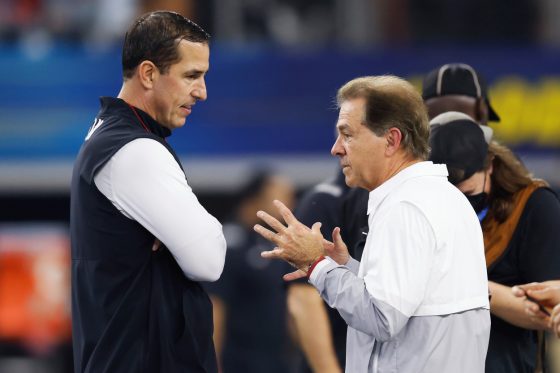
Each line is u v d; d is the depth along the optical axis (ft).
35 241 90.68
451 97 44.57
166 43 36.37
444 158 39.96
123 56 37.09
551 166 95.09
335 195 44.98
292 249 35.53
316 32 110.32
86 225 36.22
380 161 35.14
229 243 73.00
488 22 112.16
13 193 92.38
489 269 40.86
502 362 40.45
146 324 36.32
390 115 34.73
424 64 96.99
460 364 34.14
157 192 35.22
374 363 34.73
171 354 36.29
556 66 96.53
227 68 93.97
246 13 107.86
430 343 33.76
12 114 89.86
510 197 40.86
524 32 112.27
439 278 33.83
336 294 34.40
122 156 35.37
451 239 34.04
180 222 35.35
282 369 72.28
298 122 94.63
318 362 46.85
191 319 36.68
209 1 106.22
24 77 89.97
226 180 93.71
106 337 36.19
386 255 33.47
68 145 90.48
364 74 95.71
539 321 39.11
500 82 96.37
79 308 37.11
